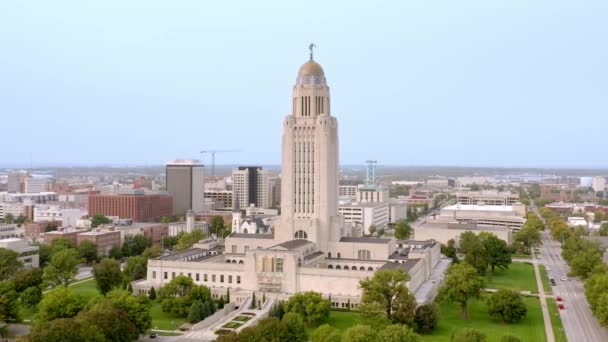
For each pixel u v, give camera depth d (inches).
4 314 7480.3
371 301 7647.6
